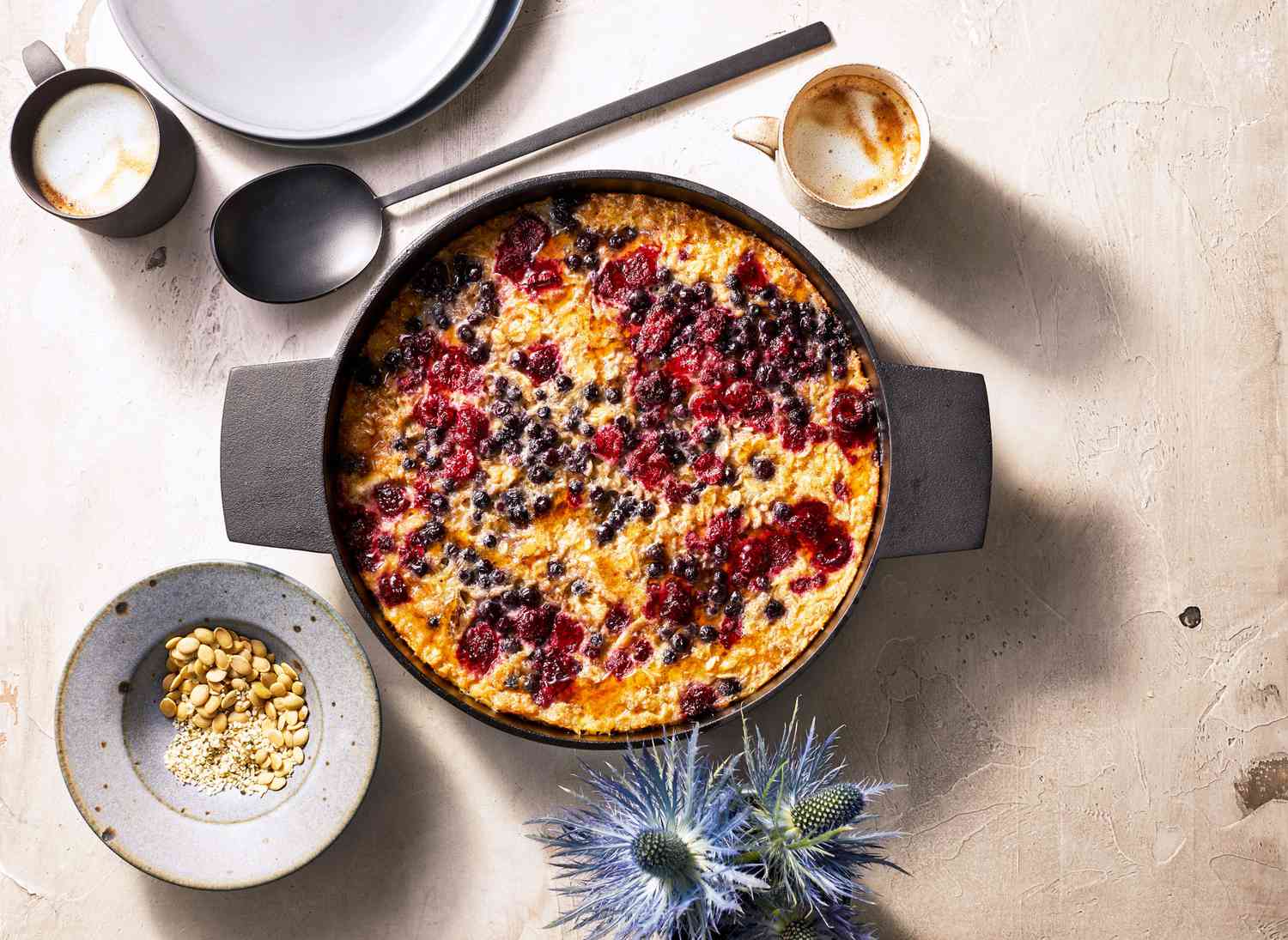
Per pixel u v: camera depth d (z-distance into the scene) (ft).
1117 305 2.77
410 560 2.56
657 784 2.37
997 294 2.76
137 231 2.73
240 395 2.52
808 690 2.70
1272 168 2.79
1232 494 2.76
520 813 2.70
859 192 2.65
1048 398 2.76
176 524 2.74
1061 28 2.79
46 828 2.71
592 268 2.60
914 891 2.72
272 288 2.72
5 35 2.77
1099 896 2.72
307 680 2.64
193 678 2.63
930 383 2.50
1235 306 2.78
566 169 2.75
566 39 2.77
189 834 2.59
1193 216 2.78
